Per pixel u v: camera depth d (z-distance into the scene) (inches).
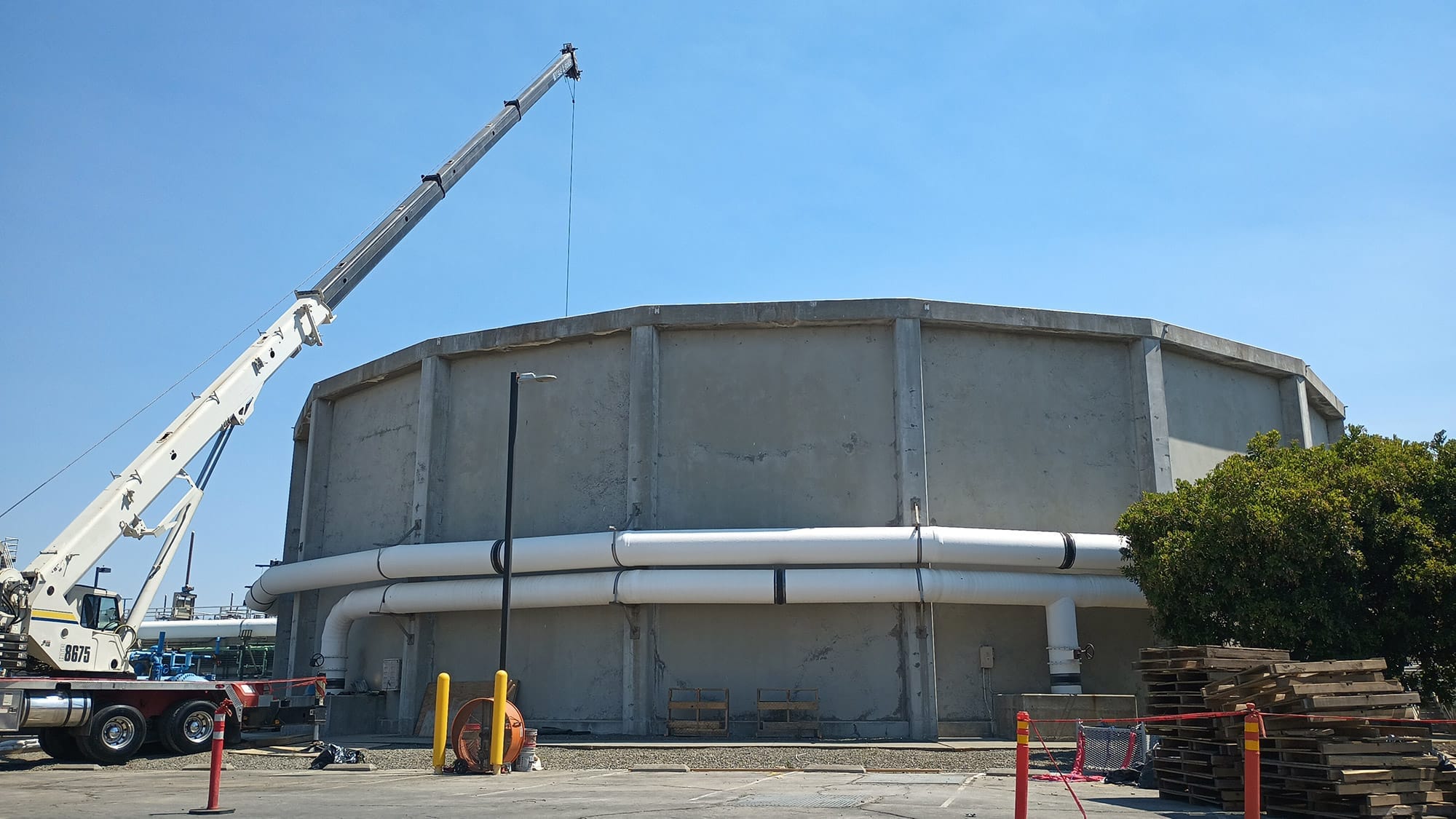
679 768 829.8
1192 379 1330.0
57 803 601.9
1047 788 708.0
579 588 1141.1
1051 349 1255.5
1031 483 1210.6
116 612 997.8
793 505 1180.5
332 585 1347.2
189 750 995.9
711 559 1112.2
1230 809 578.9
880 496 1176.2
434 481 1301.7
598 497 1221.1
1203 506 979.3
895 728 1105.4
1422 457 962.7
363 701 1270.9
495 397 1312.7
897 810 554.6
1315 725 556.7
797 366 1216.2
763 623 1150.3
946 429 1200.2
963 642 1154.7
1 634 886.4
